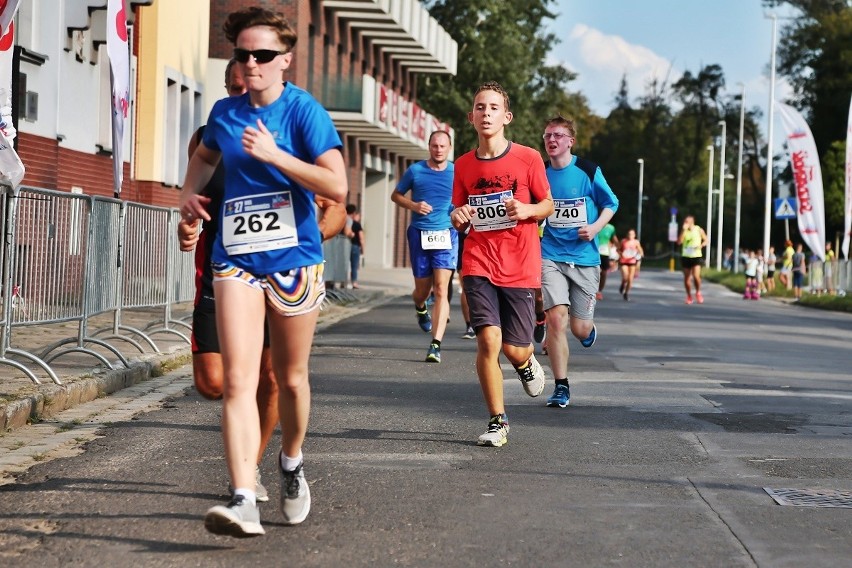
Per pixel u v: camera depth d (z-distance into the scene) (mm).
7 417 10953
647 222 161875
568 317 13602
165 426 11383
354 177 57094
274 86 7098
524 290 10820
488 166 10734
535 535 7477
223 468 9328
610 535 7516
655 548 7219
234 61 7441
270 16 7023
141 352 16281
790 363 19219
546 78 94688
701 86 148125
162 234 17625
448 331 24094
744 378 16562
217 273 7070
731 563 6926
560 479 9227
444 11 83500
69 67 26781
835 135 108000
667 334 25281
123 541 7148
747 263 54312
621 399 14000
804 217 53719
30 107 23625
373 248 65875
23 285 12797
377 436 11031
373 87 51281
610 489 8898
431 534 7449
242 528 6637
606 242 43531
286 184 7062
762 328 28922
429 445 10609
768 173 70250
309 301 7137
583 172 13359
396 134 55969
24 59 23125
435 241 18297
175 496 8336
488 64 83688
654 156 153000
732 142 146875
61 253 13602
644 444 10883
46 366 12734
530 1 92188
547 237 13453
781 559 7023
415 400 13562
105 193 29703
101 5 26062
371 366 17094
